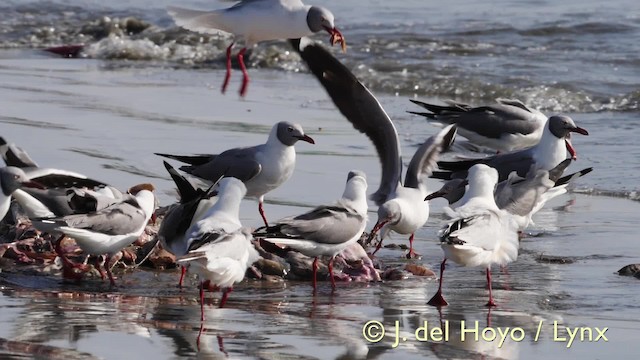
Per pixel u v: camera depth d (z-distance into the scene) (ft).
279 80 94.32
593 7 120.88
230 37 108.68
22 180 41.88
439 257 47.93
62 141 63.98
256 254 36.88
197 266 34.68
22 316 35.94
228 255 34.99
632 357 33.40
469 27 111.96
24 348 32.14
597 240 50.49
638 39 105.50
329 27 47.60
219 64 103.55
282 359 32.12
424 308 39.32
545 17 115.55
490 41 106.32
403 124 77.41
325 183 58.59
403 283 43.68
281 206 53.78
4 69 95.14
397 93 90.07
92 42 113.50
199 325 35.55
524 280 43.80
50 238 44.75
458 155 70.44
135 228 40.63
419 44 105.29
